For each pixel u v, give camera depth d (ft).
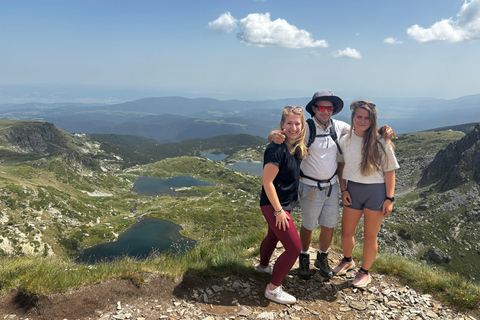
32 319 10.99
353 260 19.45
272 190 13.33
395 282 16.60
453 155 591.78
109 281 13.17
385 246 372.58
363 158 14.61
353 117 14.79
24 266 13.83
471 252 364.58
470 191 470.39
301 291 15.57
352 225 16.26
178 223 503.20
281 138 13.37
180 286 14.46
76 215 491.31
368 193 15.08
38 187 523.70
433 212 443.73
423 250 370.73
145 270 14.56
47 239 389.80
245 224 506.89
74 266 14.58
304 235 16.44
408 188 629.92
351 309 14.10
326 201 16.07
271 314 13.26
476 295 14.33
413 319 13.28
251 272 16.90
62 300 11.69
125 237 437.99
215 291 14.58
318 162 15.34
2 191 462.19
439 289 15.39
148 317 11.99
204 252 18.80
